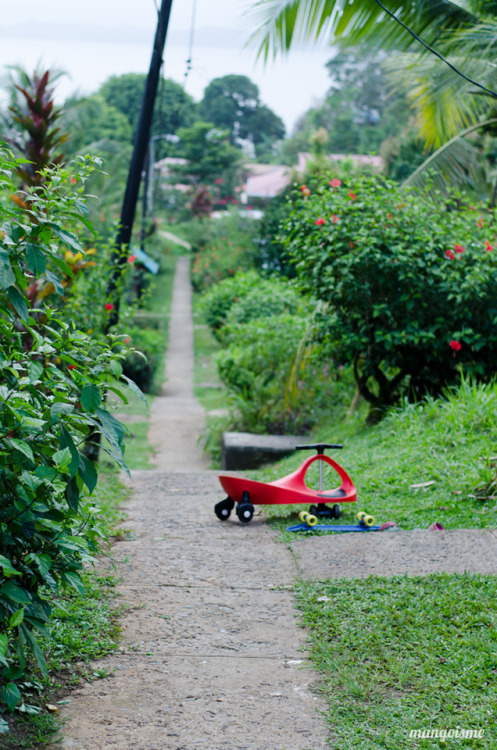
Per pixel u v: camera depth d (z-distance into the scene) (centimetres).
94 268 932
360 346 891
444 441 722
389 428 833
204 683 333
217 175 5538
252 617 407
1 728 263
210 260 3262
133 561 499
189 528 591
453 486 619
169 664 352
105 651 360
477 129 1104
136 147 927
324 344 979
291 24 804
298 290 966
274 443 1040
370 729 293
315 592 437
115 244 943
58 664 342
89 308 902
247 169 6191
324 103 5681
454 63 979
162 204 5816
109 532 552
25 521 287
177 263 4344
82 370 328
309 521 569
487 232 905
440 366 927
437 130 1165
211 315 2516
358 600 419
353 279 844
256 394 1195
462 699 311
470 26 810
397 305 888
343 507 619
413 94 1128
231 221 3378
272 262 2723
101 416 302
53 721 296
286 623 399
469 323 888
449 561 467
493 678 325
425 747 278
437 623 382
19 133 891
